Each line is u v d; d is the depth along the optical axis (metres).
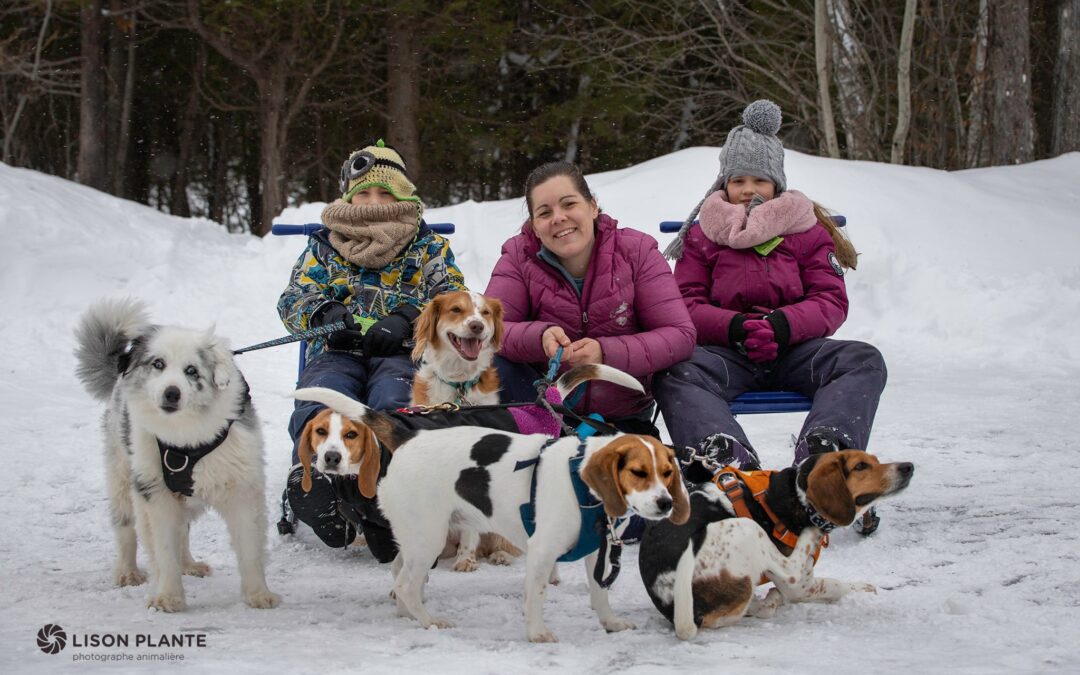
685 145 21.98
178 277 11.35
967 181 12.76
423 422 4.13
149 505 3.71
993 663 2.77
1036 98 22.45
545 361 4.88
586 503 3.24
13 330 9.50
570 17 19.56
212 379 3.69
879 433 6.67
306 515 4.37
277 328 10.48
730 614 3.28
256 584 3.77
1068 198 12.58
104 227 12.05
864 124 17.16
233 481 3.76
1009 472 5.59
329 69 21.42
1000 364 9.22
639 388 4.00
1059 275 10.40
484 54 19.62
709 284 5.48
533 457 3.37
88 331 4.20
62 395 7.70
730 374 5.06
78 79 22.67
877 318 10.50
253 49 19.66
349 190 5.67
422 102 20.55
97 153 20.33
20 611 3.59
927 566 3.99
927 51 18.92
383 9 19.14
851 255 5.56
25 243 11.02
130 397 3.70
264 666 2.79
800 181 11.97
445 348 4.80
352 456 4.05
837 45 17.09
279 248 11.82
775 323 5.03
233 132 25.33
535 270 5.07
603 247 4.99
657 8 19.83
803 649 3.00
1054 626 3.15
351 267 5.53
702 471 3.75
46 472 5.80
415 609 3.47
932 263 10.80
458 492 3.42
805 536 3.42
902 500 5.08
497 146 20.70
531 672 2.81
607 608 3.35
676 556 3.21
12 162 23.00
